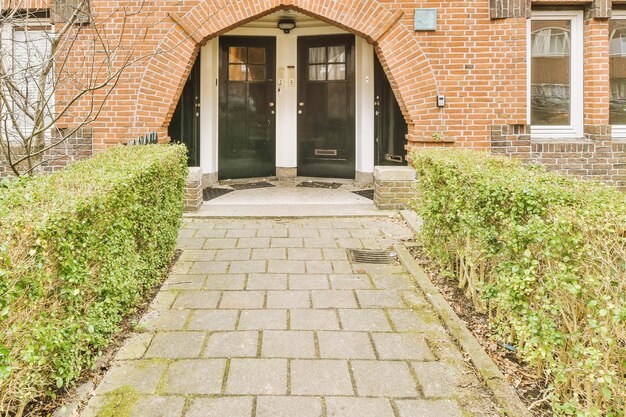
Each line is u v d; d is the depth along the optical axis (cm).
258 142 992
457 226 404
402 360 310
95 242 285
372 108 937
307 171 1005
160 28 723
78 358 273
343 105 970
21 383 227
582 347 226
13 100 443
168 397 270
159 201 426
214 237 591
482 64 728
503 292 300
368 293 420
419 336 342
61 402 263
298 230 626
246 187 904
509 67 727
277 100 991
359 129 955
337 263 500
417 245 554
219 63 947
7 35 582
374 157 944
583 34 761
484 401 268
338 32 948
